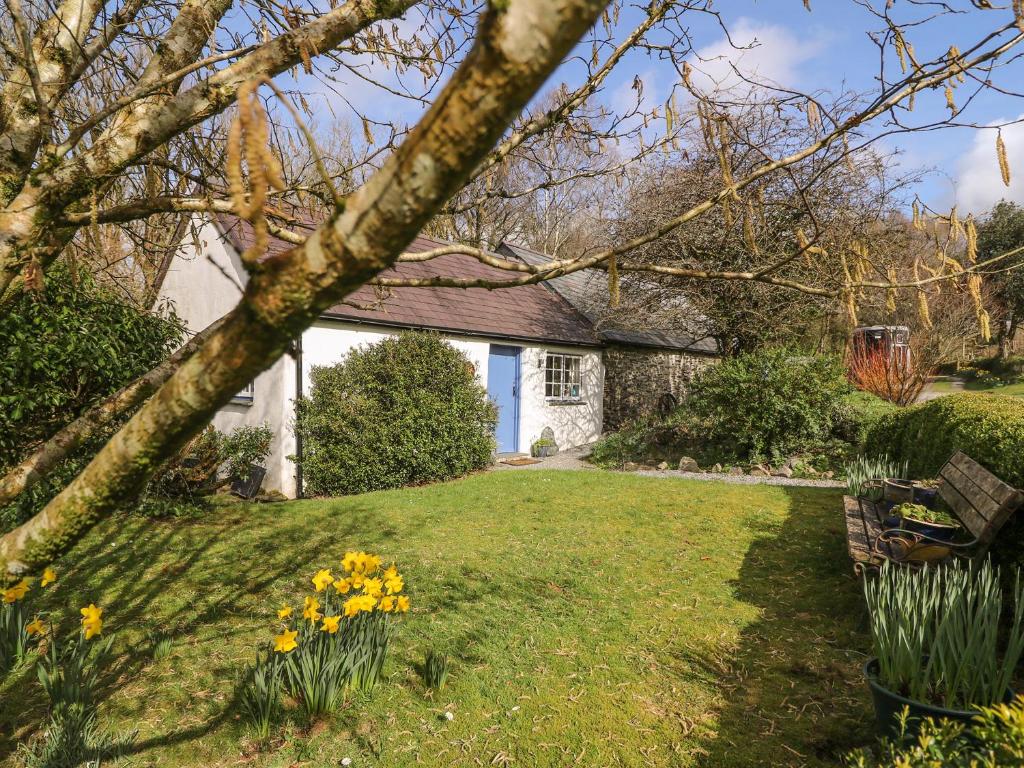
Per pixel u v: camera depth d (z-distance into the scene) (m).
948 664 2.59
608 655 3.73
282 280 0.65
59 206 1.38
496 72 0.52
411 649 3.79
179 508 7.13
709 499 7.86
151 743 2.88
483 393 10.62
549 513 7.24
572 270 1.44
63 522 0.85
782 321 11.76
